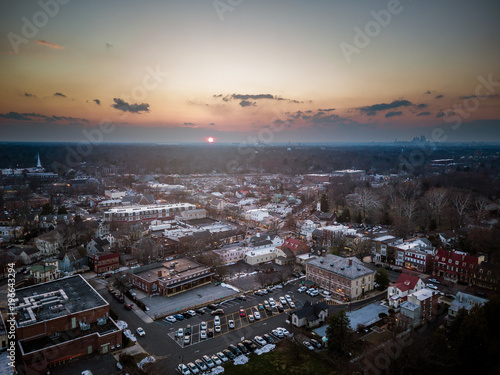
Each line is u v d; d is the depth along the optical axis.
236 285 157.62
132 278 158.00
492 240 183.00
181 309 134.00
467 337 90.25
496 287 139.50
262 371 97.75
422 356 89.69
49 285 133.50
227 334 116.69
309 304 130.00
